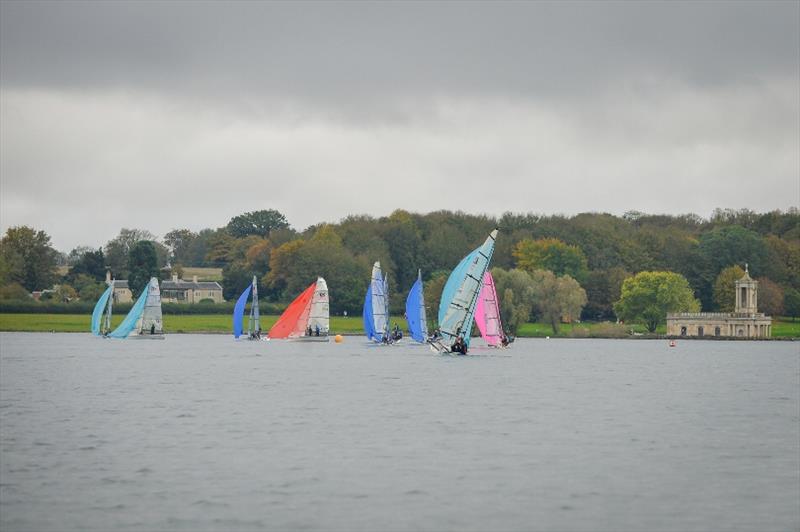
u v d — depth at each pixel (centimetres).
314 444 16238
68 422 18750
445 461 14850
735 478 13900
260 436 17038
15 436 16938
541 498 12675
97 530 11238
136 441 16450
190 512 11912
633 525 11594
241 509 12050
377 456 15200
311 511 11994
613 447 16262
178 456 15088
